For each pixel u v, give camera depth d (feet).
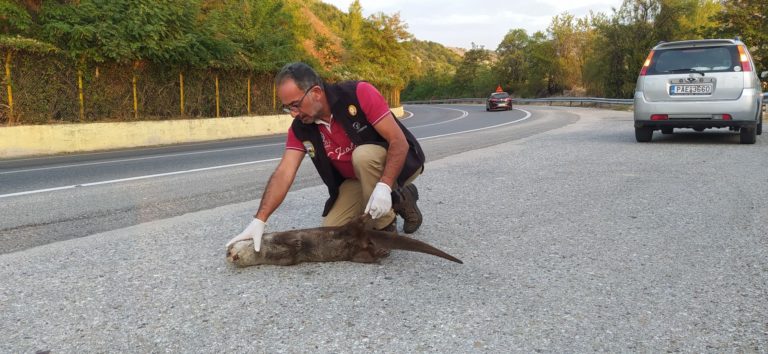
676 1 123.85
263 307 8.09
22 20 44.04
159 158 33.63
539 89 222.07
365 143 10.11
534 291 8.61
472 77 287.07
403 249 9.42
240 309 8.04
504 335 7.08
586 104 119.44
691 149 26.78
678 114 27.61
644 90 28.50
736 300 8.11
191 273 9.70
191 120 52.06
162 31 49.60
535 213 14.14
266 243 9.77
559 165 22.79
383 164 10.21
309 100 9.41
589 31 195.62
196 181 21.80
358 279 9.21
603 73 137.59
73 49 44.29
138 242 11.96
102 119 47.37
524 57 243.40
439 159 26.48
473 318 7.61
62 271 9.97
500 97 114.93
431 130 53.16
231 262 9.78
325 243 9.91
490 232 12.29
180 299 8.46
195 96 56.08
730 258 10.09
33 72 41.91
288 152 10.28
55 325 7.59
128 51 46.37
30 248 11.86
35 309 8.17
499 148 30.48
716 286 8.70
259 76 64.69
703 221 12.88
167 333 7.29
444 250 10.89
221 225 13.50
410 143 10.69
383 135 9.84
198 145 46.03
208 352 6.74
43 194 19.57
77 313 8.00
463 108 151.64
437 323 7.47
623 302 8.13
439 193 17.21
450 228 12.71
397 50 173.78
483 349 6.70
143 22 49.03
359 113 9.85
